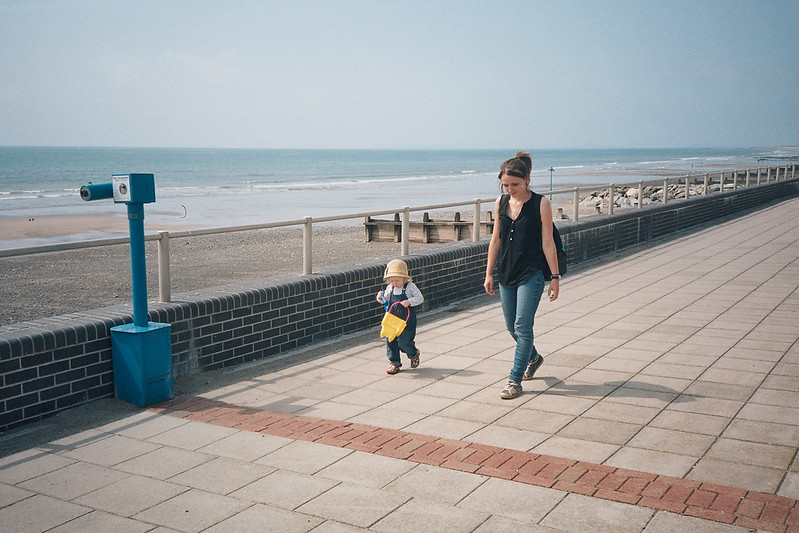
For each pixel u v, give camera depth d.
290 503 3.57
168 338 5.34
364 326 7.82
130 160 137.62
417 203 36.72
